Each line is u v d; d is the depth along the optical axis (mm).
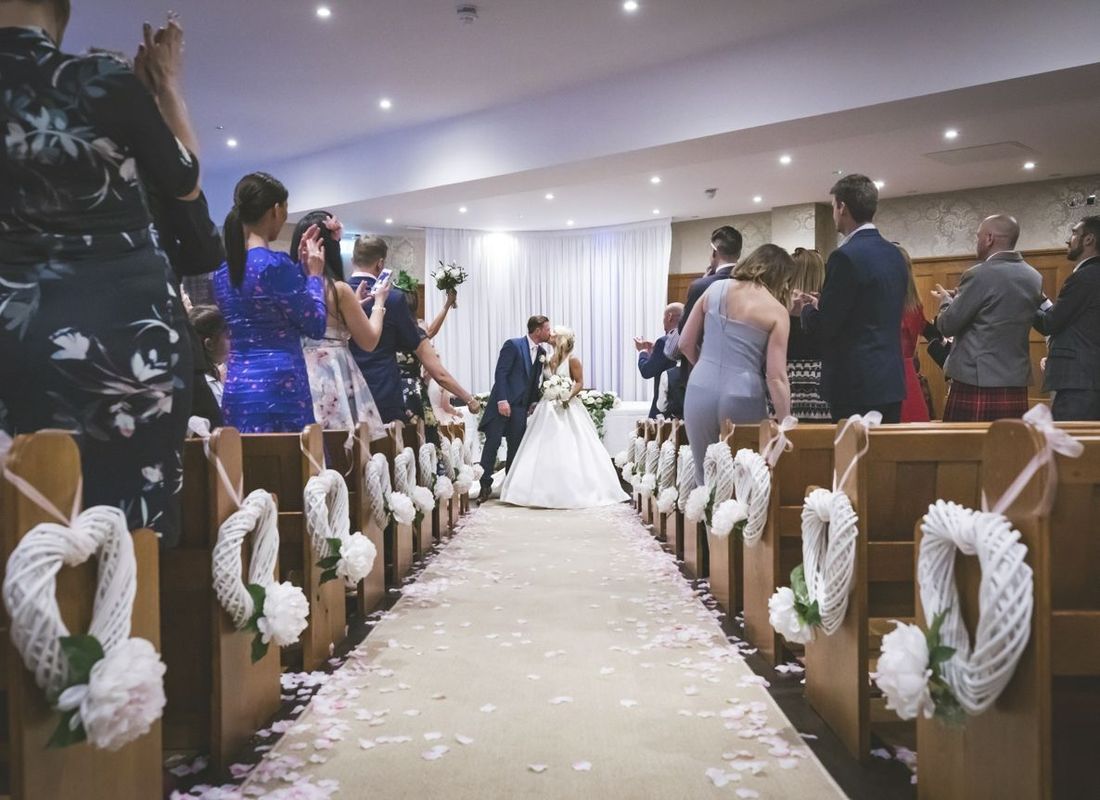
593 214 12047
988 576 1441
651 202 11234
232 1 5957
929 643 1580
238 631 2162
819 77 6375
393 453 4281
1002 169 9438
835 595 2094
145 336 1619
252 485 2826
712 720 2408
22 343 1510
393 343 4988
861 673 2094
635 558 5043
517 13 6188
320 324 3180
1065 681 1634
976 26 5699
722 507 3062
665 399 7738
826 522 2271
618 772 2066
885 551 2246
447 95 7926
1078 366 4559
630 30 6484
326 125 8797
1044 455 1432
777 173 9633
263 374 3090
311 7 6059
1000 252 4426
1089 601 1521
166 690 2129
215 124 8680
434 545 5500
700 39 6672
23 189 1526
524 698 2607
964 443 2234
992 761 1544
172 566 2082
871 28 6137
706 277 4887
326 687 2686
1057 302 4648
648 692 2654
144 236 1680
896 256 3670
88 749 1457
